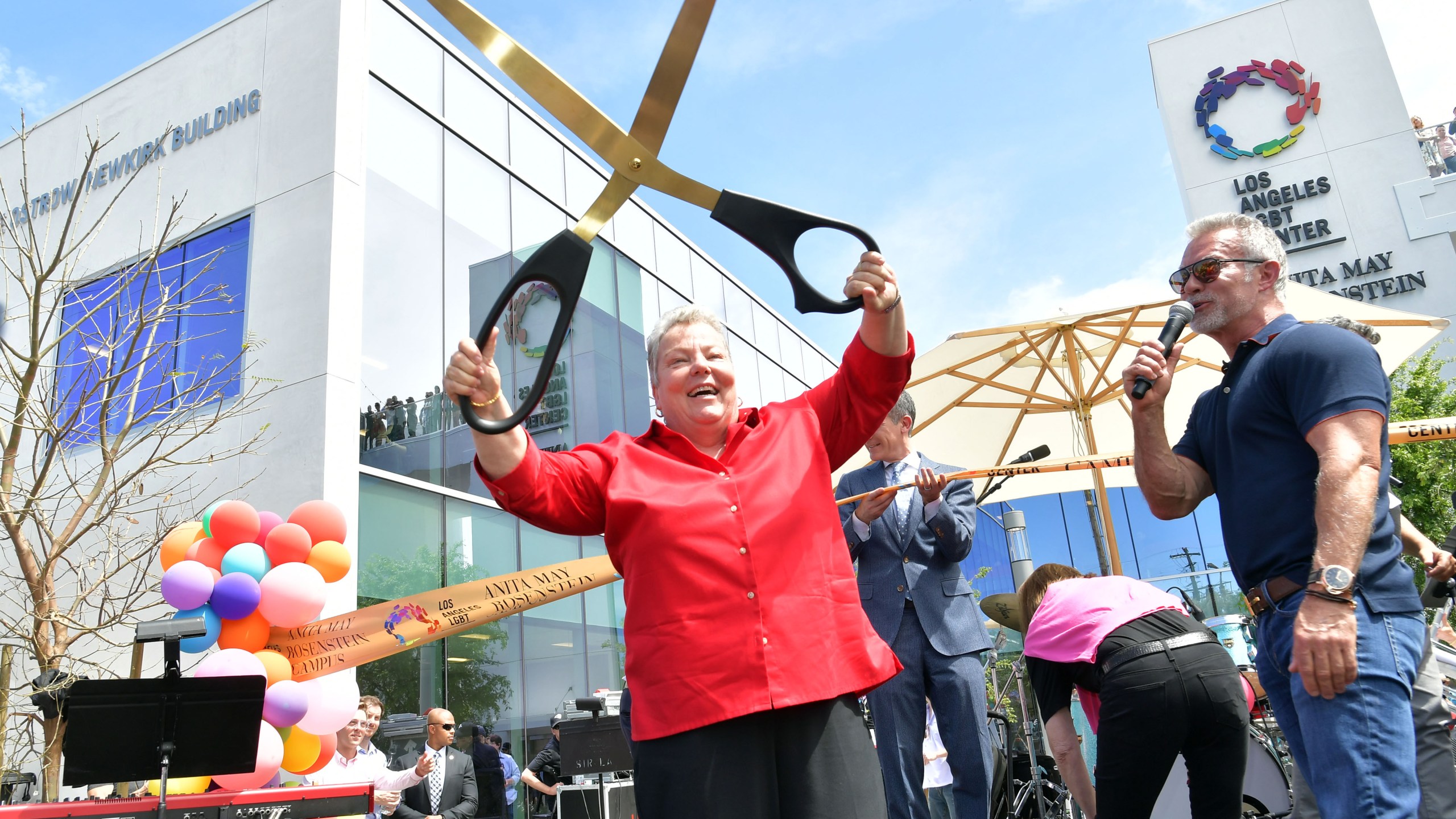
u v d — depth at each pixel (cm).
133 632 926
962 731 322
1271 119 3012
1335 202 2881
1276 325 217
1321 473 186
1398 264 2775
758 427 181
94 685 362
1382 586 184
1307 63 3011
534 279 149
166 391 1058
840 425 183
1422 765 226
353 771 658
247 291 1092
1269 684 205
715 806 149
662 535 164
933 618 330
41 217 1302
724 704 152
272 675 535
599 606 1308
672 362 187
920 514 344
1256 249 226
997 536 2484
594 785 851
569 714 1114
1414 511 1295
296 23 1184
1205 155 3058
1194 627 265
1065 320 570
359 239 1107
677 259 1812
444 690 1048
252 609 539
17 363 1047
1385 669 175
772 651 155
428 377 1161
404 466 1097
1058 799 540
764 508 166
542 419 1373
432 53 1288
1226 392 221
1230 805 257
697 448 188
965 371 648
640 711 158
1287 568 198
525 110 1446
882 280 164
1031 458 378
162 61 1273
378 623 577
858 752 157
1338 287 2814
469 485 1176
